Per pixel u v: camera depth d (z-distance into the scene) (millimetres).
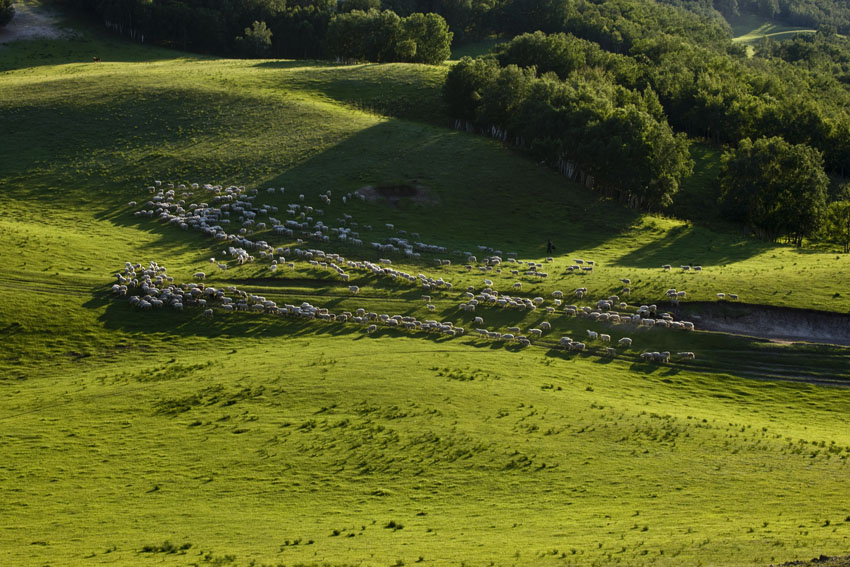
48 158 113250
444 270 87562
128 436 50406
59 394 57781
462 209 111062
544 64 164750
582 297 79188
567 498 42094
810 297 76438
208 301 75188
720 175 122688
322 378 59688
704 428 53094
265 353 65750
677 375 64625
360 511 40469
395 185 113375
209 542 36688
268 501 41719
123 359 64938
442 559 33688
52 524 39125
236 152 119500
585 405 56250
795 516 39438
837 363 66500
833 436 53375
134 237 91250
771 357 67625
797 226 112688
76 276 78438
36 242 85125
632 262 95312
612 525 38031
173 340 68500
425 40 183875
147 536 37594
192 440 49594
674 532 36812
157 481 44219
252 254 87875
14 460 46969
